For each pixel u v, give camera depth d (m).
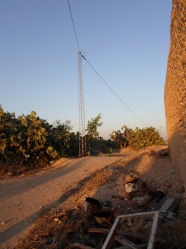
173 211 6.65
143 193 8.23
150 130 30.39
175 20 6.63
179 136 8.23
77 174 14.02
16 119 19.39
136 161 13.85
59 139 20.42
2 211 8.87
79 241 5.88
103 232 5.93
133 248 4.69
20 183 13.14
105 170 12.29
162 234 5.17
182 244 4.82
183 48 5.95
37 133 18.47
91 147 27.61
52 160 19.55
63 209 8.50
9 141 17.42
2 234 7.20
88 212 6.99
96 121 25.72
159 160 12.86
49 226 7.22
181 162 8.09
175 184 8.76
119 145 32.31
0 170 15.71
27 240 6.62
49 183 12.59
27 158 18.25
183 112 7.06
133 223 5.89
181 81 6.71
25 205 9.36
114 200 8.33
